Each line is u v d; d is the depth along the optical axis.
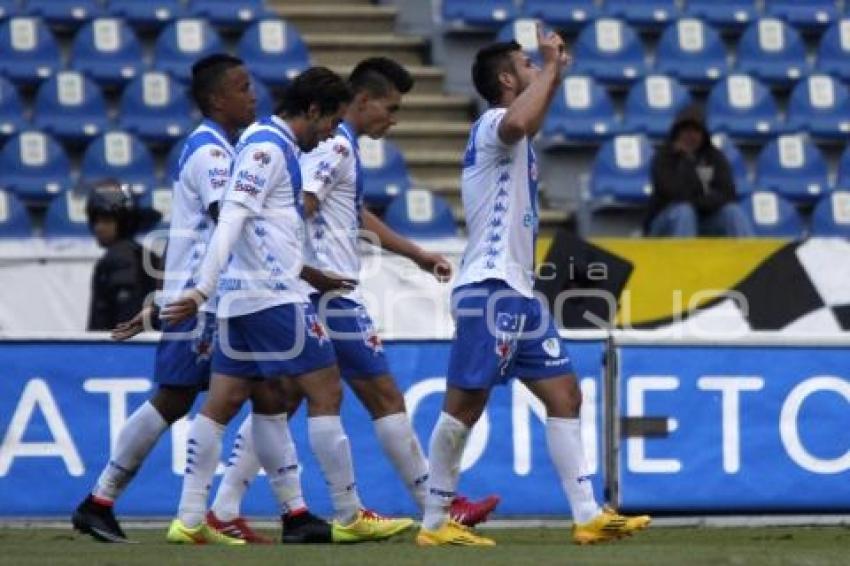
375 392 27.23
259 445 26.55
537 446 30.95
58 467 30.36
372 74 27.42
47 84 48.28
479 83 25.91
